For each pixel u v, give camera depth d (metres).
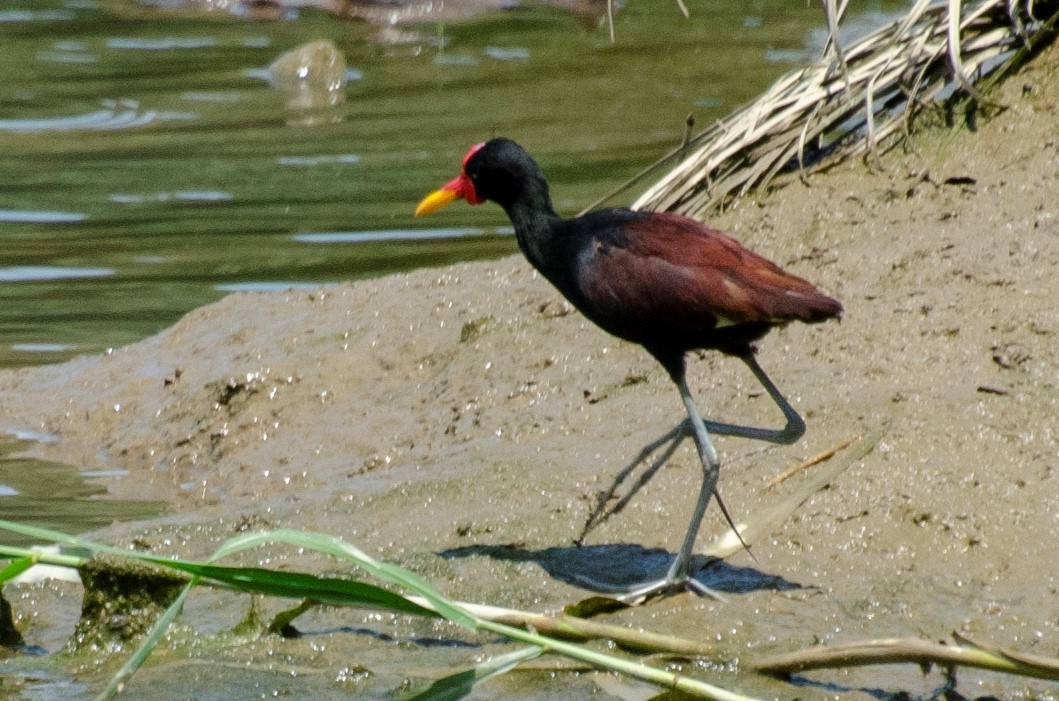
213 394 12.79
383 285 13.84
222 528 10.61
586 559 9.70
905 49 13.43
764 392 11.01
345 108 21.59
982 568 9.25
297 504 10.84
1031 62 13.20
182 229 17.09
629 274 9.30
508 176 10.05
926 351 11.02
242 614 9.50
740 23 25.75
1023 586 9.07
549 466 10.77
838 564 9.41
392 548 10.02
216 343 13.57
